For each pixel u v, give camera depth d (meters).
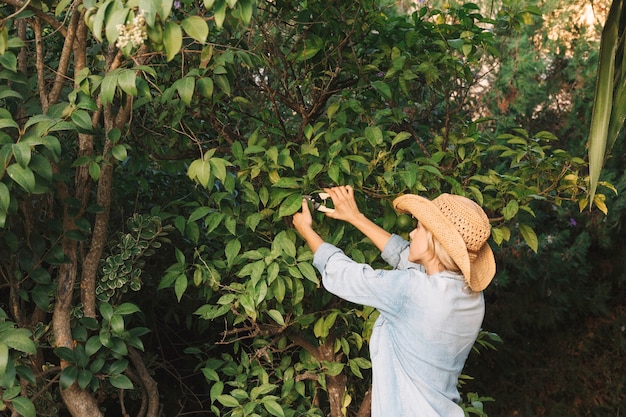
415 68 2.88
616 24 2.20
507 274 5.05
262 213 2.49
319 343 2.88
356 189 2.56
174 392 3.75
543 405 5.33
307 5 2.77
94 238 2.44
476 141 2.87
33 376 2.25
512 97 4.95
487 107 4.97
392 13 3.58
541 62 4.86
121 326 2.38
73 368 2.36
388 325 2.26
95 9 1.91
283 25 2.89
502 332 5.26
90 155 2.36
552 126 5.22
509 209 2.67
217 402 3.72
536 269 5.04
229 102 2.94
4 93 2.14
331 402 2.85
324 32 2.86
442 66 2.94
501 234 2.71
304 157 2.60
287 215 2.42
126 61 2.19
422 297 2.17
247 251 2.48
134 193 3.18
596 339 5.41
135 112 2.79
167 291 3.38
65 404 2.58
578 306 5.28
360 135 2.85
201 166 2.17
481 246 2.20
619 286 5.35
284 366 2.84
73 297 2.56
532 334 5.50
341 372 2.90
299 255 2.51
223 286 2.57
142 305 3.48
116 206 2.99
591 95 5.00
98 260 2.46
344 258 2.28
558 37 5.09
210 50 2.29
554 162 2.80
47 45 2.94
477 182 3.08
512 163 2.80
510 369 5.39
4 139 1.97
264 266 2.39
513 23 2.96
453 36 2.95
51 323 2.49
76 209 2.40
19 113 2.47
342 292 2.25
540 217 5.09
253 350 3.14
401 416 2.18
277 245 2.42
